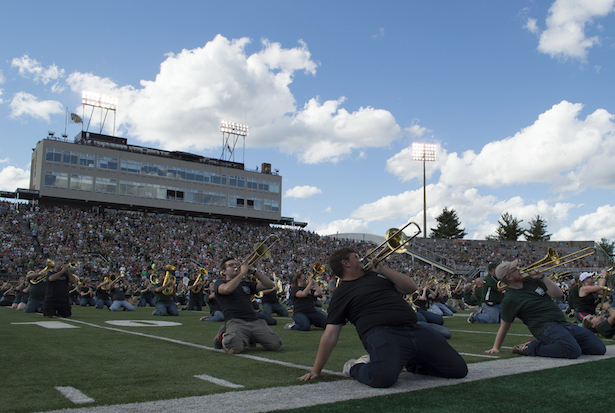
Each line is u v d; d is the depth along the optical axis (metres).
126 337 7.35
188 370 4.53
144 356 5.45
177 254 38.56
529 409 2.98
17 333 7.68
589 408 3.02
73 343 6.54
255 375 4.25
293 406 3.01
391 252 4.12
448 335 7.79
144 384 3.82
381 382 3.55
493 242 54.88
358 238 57.38
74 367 4.67
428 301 14.94
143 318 11.92
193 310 16.94
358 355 5.81
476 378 3.93
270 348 6.07
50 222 35.94
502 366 4.50
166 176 47.41
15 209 36.25
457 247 53.75
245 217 52.19
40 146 42.28
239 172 52.09
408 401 3.16
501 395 3.34
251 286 6.29
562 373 4.14
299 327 9.34
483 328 10.11
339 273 4.10
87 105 47.81
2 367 4.65
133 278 31.42
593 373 4.14
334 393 3.40
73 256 32.19
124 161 45.12
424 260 49.03
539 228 71.75
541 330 5.25
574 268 40.94
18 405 3.12
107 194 43.88
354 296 3.92
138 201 45.44
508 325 5.53
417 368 4.19
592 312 8.39
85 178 42.94
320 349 3.97
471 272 46.53
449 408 2.98
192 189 48.84
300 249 45.75
